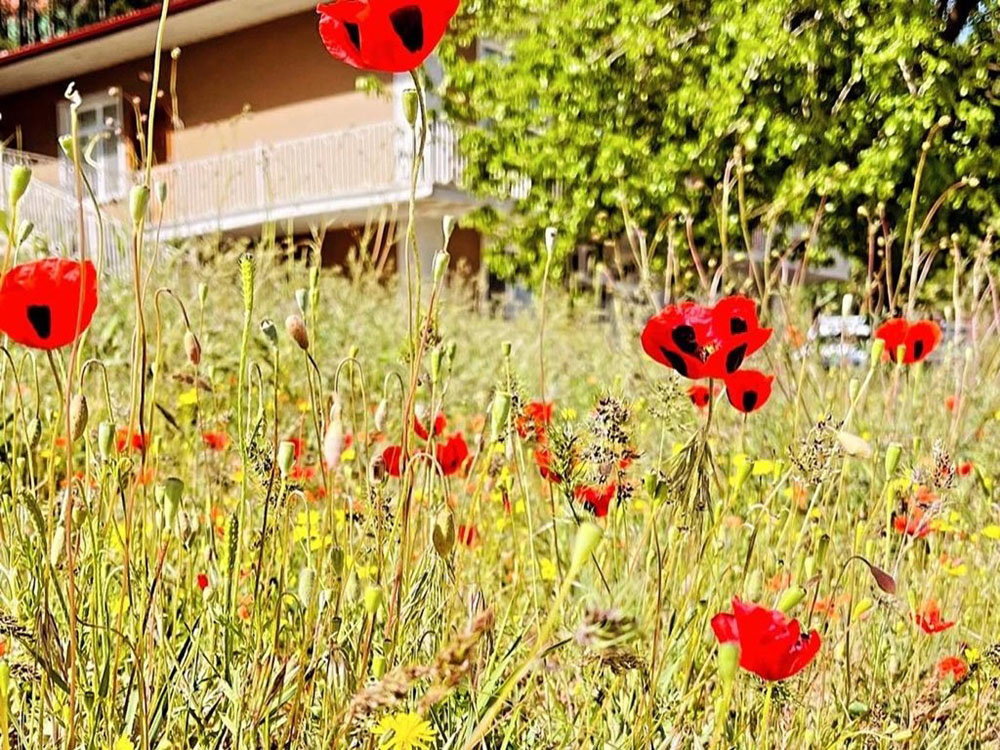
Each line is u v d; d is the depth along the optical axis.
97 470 1.82
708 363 1.47
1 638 1.52
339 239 16.02
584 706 1.77
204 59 16.80
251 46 16.22
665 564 1.81
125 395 3.33
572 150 9.53
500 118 10.31
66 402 1.34
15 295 1.29
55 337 1.35
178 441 2.76
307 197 14.30
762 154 8.60
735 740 1.73
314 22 15.51
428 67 13.19
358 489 2.07
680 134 9.06
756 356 4.11
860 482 3.02
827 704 1.98
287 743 1.55
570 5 9.37
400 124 13.41
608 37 9.38
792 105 8.71
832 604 2.03
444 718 1.68
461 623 1.79
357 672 1.53
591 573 1.73
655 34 8.96
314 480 2.71
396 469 1.83
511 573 2.36
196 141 16.91
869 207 8.30
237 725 1.45
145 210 1.33
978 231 8.55
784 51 8.22
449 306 7.77
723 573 1.98
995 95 8.50
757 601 2.09
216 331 4.61
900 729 1.90
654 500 1.54
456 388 4.73
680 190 8.88
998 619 2.37
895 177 8.05
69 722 1.34
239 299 5.31
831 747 1.77
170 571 2.06
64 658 1.54
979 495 3.04
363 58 1.35
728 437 3.24
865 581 2.12
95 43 16.73
